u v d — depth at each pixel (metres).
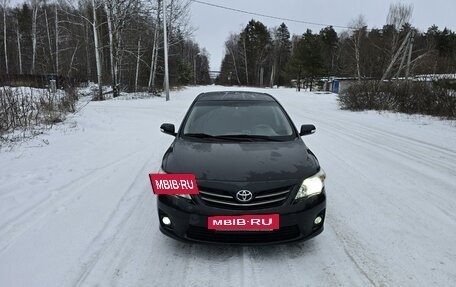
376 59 31.61
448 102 15.90
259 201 3.43
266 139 4.48
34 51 44.28
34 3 46.97
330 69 73.38
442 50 58.25
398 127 12.77
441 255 3.74
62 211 4.80
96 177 6.26
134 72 39.16
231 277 3.33
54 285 3.21
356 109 19.03
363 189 5.75
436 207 5.05
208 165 3.71
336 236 4.13
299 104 24.30
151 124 12.59
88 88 33.78
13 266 3.51
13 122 10.52
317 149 8.75
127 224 4.43
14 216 4.64
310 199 3.58
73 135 10.05
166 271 3.43
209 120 4.89
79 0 29.20
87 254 3.72
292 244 3.81
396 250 3.83
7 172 6.47
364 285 3.22
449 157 8.09
